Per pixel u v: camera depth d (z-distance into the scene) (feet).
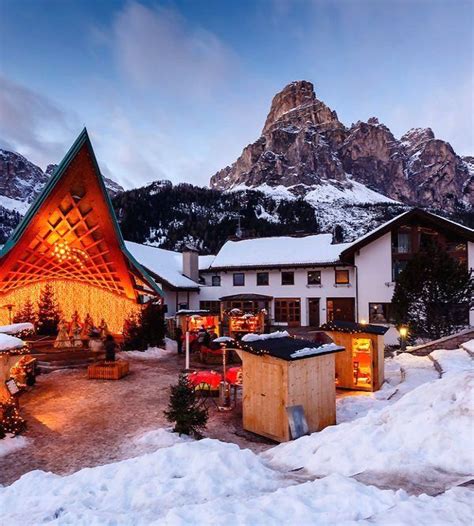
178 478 22.21
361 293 106.11
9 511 20.38
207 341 75.51
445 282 73.20
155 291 81.20
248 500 17.13
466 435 22.41
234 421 40.47
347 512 15.57
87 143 59.41
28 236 66.85
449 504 15.39
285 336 43.32
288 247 137.49
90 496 20.99
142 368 67.72
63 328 81.20
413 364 59.00
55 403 46.88
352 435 25.93
